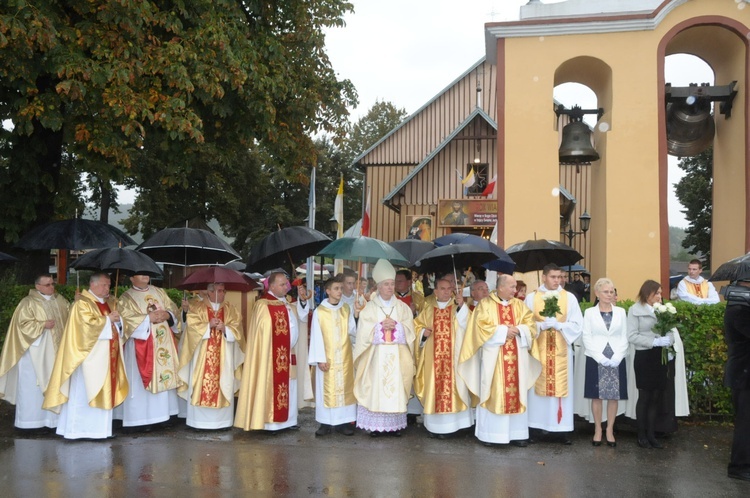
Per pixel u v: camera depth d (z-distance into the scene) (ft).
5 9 33.55
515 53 35.96
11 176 42.24
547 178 35.35
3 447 24.07
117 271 26.76
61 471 20.94
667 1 34.14
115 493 18.80
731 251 35.06
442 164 87.81
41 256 43.50
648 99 34.76
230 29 41.04
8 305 33.88
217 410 26.99
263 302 26.86
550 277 26.14
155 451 23.50
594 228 38.01
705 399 28.27
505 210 35.45
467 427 26.30
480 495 18.98
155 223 88.89
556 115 37.47
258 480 20.15
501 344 24.71
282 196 144.25
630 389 26.25
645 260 34.24
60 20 36.99
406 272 30.09
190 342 26.99
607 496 19.02
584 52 35.42
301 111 46.73
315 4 48.16
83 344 24.95
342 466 21.75
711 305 27.96
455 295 27.63
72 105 39.04
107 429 25.40
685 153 37.68
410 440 25.53
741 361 20.70
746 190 33.37
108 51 36.86
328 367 26.25
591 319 24.59
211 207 100.89
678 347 26.45
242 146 49.26
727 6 34.06
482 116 85.87
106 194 78.02
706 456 23.22
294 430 27.12
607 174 34.86
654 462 22.50
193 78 39.11
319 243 27.78
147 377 26.50
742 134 34.12
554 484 20.03
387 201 86.22
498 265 28.55
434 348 26.22
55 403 24.76
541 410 25.77
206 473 20.81
